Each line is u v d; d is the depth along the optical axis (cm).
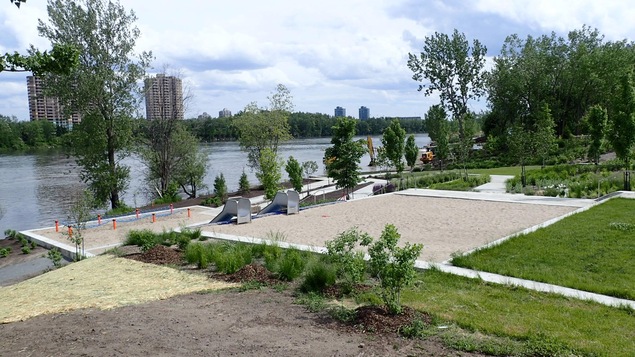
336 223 1688
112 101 3072
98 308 754
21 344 597
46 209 3294
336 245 808
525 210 1745
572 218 1427
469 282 881
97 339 597
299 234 1497
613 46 5269
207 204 2803
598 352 538
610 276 877
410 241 1309
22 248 1702
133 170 5741
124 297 819
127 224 2183
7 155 8419
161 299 798
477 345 566
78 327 653
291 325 643
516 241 1180
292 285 861
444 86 5684
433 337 596
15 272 1422
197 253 1068
